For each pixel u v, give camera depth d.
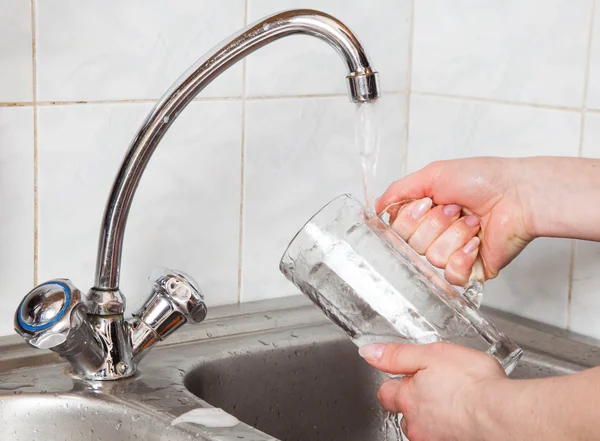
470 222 0.82
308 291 0.71
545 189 0.82
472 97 1.07
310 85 1.04
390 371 0.65
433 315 0.67
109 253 0.77
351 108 1.08
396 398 0.66
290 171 1.05
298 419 0.97
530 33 0.99
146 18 0.91
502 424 0.58
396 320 0.68
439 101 1.11
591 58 0.93
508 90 1.02
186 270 0.99
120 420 0.75
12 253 0.87
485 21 1.04
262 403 0.94
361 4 1.08
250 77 0.99
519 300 1.04
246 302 1.05
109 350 0.79
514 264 1.04
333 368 0.99
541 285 1.01
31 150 0.86
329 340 0.98
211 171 0.98
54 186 0.88
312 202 1.08
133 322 0.81
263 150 1.02
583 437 0.54
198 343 0.93
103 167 0.91
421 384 0.63
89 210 0.91
